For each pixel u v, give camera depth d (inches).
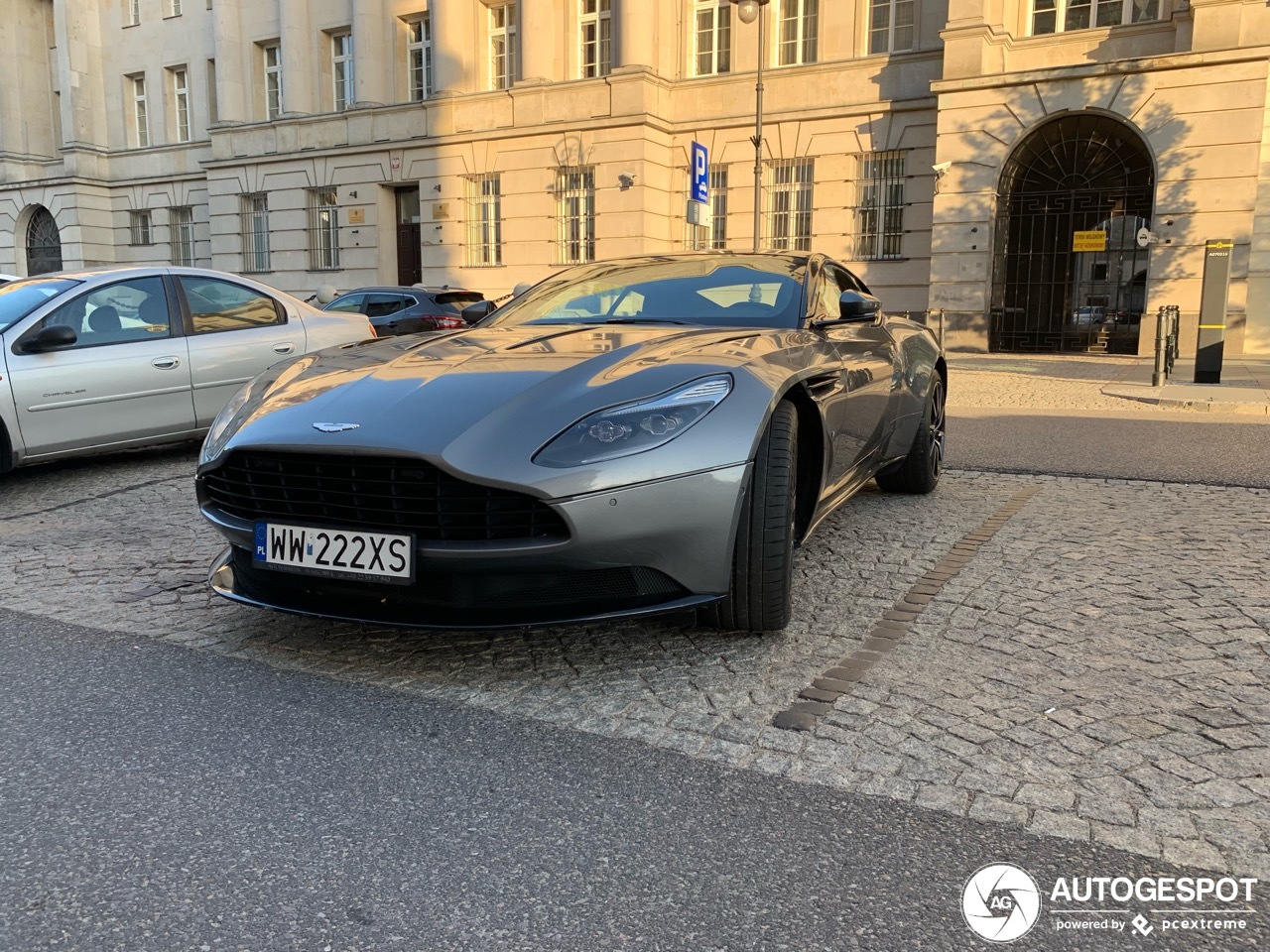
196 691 107.6
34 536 182.5
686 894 69.9
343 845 77.0
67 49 1186.6
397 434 101.4
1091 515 185.2
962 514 187.5
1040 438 289.4
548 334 134.1
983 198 685.9
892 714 98.4
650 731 96.2
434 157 924.0
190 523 192.5
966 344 700.0
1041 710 98.7
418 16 960.9
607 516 98.3
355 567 103.2
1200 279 629.9
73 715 101.5
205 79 1135.6
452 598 101.9
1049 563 150.9
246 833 78.8
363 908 68.9
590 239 852.6
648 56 805.9
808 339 135.0
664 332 132.0
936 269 704.4
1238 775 85.2
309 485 107.1
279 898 70.1
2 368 214.4
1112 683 105.0
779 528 113.9
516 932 66.1
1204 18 611.2
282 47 1021.8
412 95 978.7
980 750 90.6
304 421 108.3
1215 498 200.2
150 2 1165.7
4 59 1278.3
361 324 291.6
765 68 798.5
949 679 106.7
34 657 118.5
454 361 120.2
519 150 869.8
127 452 274.7
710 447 103.9
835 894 69.6
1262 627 121.3
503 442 99.8
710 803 82.3
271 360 261.1
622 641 121.0
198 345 247.9
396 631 126.6
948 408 377.4
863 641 119.1
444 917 67.7
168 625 130.3
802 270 161.8
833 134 772.6
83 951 64.5
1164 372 456.1
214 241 1095.0
